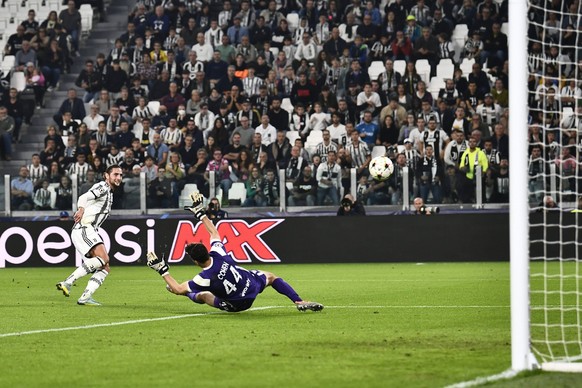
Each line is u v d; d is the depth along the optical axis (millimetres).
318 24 46156
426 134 39906
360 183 36062
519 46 10984
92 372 10586
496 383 9609
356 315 16781
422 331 14203
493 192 35625
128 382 9898
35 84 46094
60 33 47469
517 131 10867
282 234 34375
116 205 36500
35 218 37188
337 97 43281
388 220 34344
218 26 46938
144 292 23453
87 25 50156
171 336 13844
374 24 45438
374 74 44719
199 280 16359
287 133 41844
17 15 51438
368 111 40938
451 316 16547
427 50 44750
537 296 20438
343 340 13133
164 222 34312
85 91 46281
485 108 41594
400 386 9438
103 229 34500
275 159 39219
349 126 40438
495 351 11891
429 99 42000
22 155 44406
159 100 44250
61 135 43312
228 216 36344
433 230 34156
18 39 47938
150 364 11109
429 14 45562
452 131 40438
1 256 34812
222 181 36438
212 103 42781
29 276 30328
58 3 51156
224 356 11664
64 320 16531
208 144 40000
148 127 41406
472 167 35656
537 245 33500
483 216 34031
